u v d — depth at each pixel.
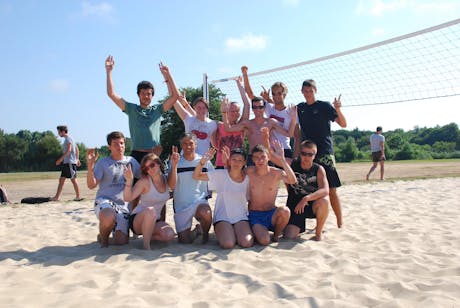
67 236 4.72
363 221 5.12
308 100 4.79
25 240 4.48
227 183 4.08
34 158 50.81
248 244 3.85
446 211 5.59
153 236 4.06
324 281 2.80
